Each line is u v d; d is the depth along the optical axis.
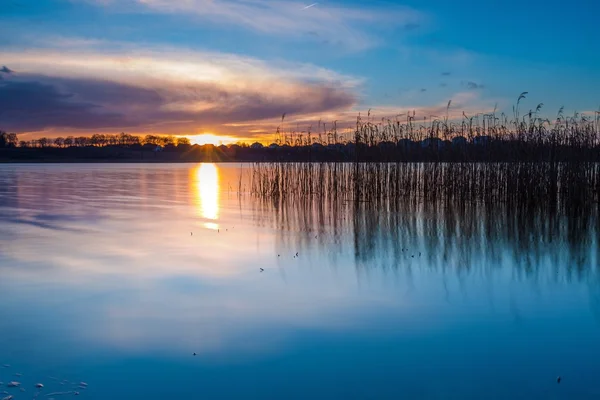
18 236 13.36
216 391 5.12
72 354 5.94
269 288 8.74
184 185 32.28
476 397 5.09
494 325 7.10
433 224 16.14
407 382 5.37
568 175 18.39
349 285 9.01
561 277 9.71
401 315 7.45
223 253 11.46
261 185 24.69
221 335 6.56
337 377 5.46
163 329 6.74
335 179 23.64
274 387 5.23
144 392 5.07
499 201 20.45
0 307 7.56
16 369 5.54
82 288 8.56
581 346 6.38
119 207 20.06
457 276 9.72
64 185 32.09
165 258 10.85
